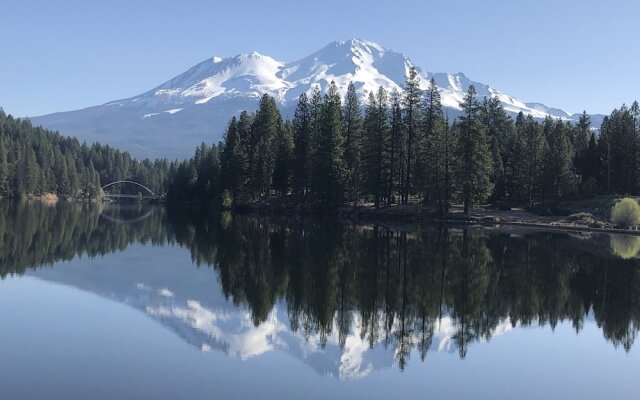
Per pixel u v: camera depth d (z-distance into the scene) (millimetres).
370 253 37094
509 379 14922
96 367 14898
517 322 20891
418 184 70625
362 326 19812
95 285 26438
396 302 23406
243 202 89312
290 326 19656
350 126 78750
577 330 19938
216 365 15344
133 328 18922
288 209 80062
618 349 17750
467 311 22219
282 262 33438
